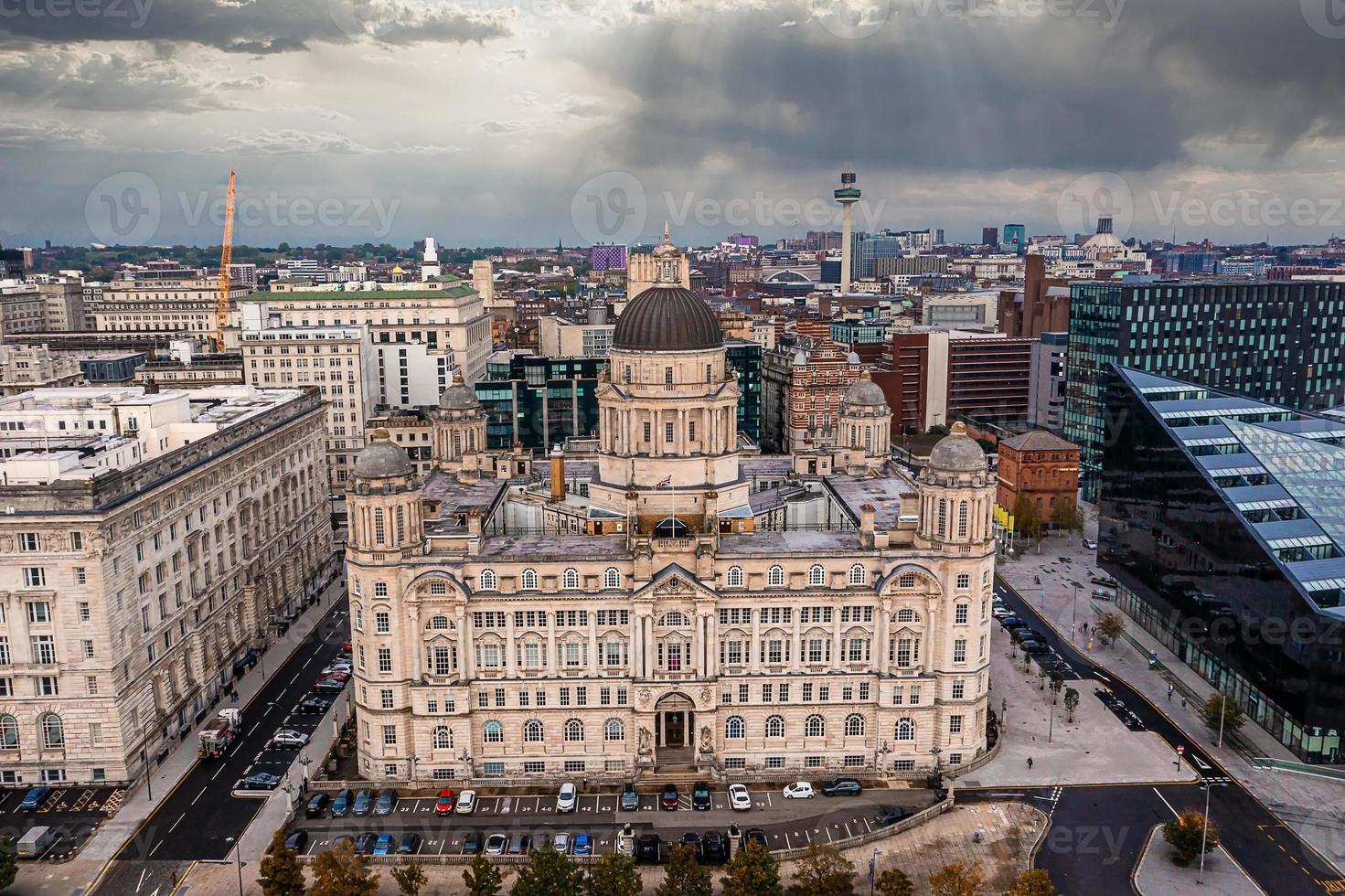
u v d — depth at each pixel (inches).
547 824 5172.2
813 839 5012.3
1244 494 6486.2
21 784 5472.4
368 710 5516.7
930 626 5541.3
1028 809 5246.1
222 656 6663.4
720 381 6092.5
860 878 4714.6
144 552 5708.7
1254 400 7593.5
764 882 4291.3
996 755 5772.6
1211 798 5349.4
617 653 5536.4
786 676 5585.6
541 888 4281.5
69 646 5334.6
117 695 5403.5
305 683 6776.6
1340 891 4591.5
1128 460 7839.6
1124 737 5994.1
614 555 5442.9
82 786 5467.5
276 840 4434.1
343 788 5477.4
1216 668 6584.6
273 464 7652.6
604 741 5629.9
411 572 5364.2
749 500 6441.9
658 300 5989.2
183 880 4697.3
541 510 6363.2
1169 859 4825.3
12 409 6919.3
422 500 5595.5
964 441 5497.1
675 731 5836.6
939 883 4315.9
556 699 5565.9
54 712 5393.7
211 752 5753.0
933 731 5664.4
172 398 7116.1
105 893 4598.9
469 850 4933.6
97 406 6830.7
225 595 6761.8
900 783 5595.5
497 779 5575.8
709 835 4933.6
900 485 6766.7
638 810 5300.2
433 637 5462.6
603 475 6230.3
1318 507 6353.3
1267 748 5836.6
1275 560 5880.9
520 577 5433.1
